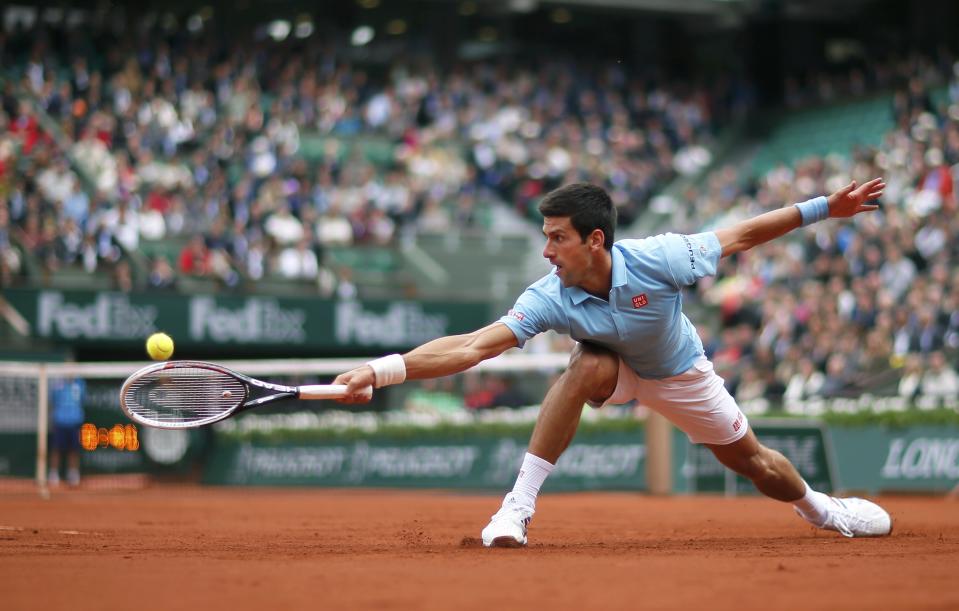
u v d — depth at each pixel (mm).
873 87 33719
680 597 3768
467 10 35594
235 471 18969
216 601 3752
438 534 7355
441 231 27172
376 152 29844
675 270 5664
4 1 31578
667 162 32125
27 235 21969
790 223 5957
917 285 20641
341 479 18594
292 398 5594
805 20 37406
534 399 20016
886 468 16406
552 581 4195
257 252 23297
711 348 21734
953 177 25297
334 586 4102
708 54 37719
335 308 21906
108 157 25266
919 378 18438
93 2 33344
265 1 36125
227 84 29641
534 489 5832
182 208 24078
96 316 20594
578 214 5516
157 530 7840
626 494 16812
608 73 35719
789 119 33906
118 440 18875
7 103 25781
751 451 6344
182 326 21016
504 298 24250
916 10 35438
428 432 18141
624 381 6035
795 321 22062
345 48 36906
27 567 4852
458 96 32469
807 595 3797
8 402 18078
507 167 30219
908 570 4543
